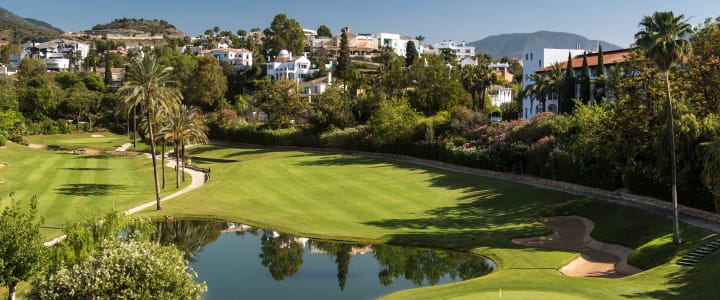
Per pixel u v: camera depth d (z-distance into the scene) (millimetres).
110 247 25484
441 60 129625
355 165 93562
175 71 175125
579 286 34344
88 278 23719
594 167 62500
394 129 102312
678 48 40969
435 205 62781
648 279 35031
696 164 48688
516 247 46188
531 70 139250
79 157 110562
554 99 124250
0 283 26875
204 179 87000
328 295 35656
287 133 126812
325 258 44750
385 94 128500
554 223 54094
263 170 89938
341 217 57781
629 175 57250
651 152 55844
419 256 45219
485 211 59312
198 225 56562
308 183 77750
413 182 76500
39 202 61656
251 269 41719
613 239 47438
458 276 39781
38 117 153875
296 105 134375
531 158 74500
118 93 62500
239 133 137875
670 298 30922
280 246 48594
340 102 124875
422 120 103562
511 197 63750
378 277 39656
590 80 106938
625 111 56625
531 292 33031
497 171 79188
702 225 44375
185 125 76312
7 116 116188
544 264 41125
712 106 53250
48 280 24844
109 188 74375
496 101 185375
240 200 66875
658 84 55406
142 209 61750
